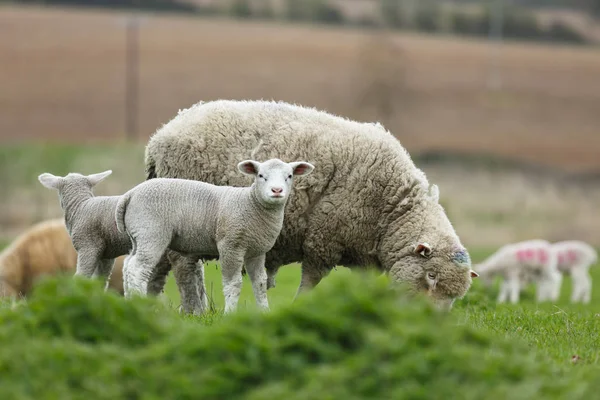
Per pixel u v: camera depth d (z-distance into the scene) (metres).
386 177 30.80
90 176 29.69
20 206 110.31
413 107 171.38
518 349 19.84
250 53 186.25
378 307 18.72
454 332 19.03
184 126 31.95
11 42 178.62
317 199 31.00
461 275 29.73
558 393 17.55
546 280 62.56
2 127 140.88
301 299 19.31
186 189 27.39
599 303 61.25
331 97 164.38
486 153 145.25
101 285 20.72
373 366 17.28
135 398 17.34
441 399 16.52
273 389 16.89
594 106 179.12
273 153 31.12
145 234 27.09
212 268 65.56
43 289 19.98
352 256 31.70
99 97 156.88
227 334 18.30
